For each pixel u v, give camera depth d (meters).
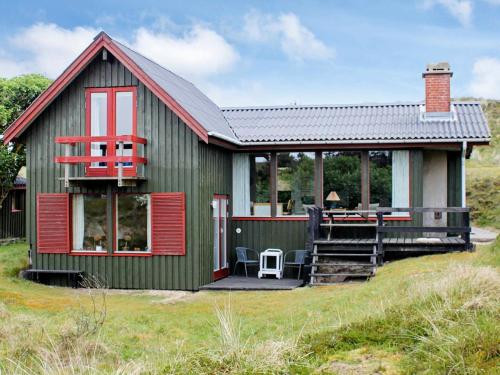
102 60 17.23
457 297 7.86
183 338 9.65
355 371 6.16
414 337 6.78
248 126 19.98
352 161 18.66
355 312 9.48
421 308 7.74
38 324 9.62
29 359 7.74
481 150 39.03
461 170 18.25
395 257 16.67
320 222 18.11
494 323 6.58
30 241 17.75
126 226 17.16
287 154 19.17
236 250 19.09
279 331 9.29
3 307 10.85
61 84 17.12
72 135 17.42
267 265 19.12
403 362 6.23
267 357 6.52
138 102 17.02
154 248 16.81
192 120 16.19
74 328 8.95
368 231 18.38
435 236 18.53
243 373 6.21
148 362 7.34
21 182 26.52
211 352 6.88
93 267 17.28
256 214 19.33
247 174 19.44
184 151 16.69
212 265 17.56
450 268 10.77
